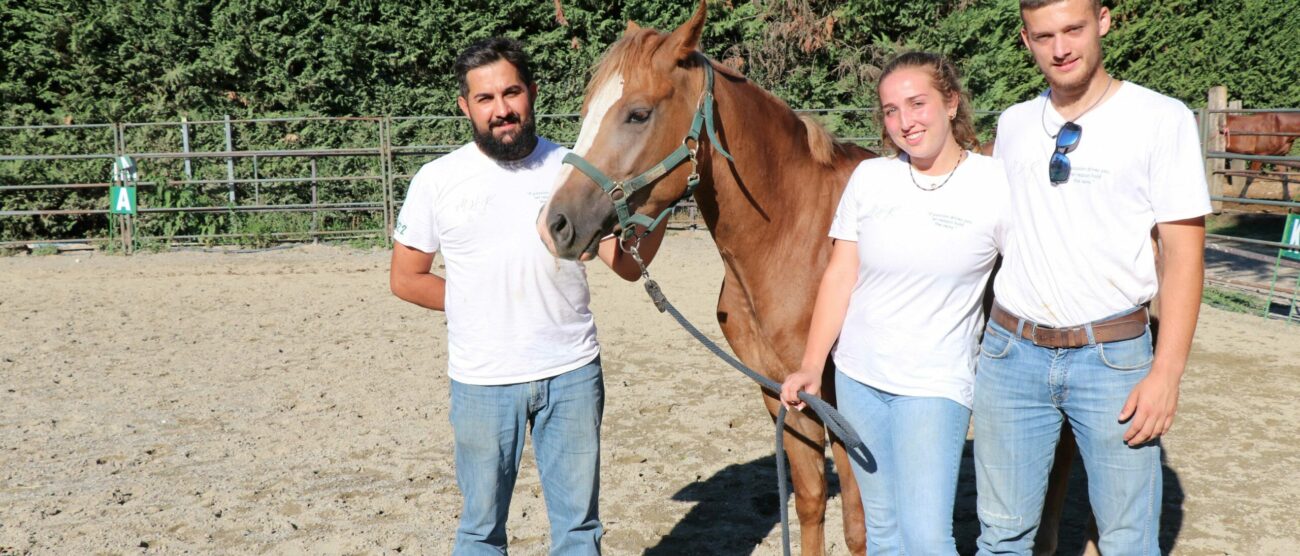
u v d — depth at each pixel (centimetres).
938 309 216
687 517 358
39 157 1040
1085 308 211
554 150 248
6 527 344
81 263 962
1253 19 1373
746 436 448
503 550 255
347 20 1214
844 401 229
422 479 395
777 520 354
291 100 1196
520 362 238
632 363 586
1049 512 299
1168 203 200
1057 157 210
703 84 250
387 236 1087
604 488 387
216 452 426
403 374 557
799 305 271
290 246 1078
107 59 1153
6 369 559
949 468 213
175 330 666
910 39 1292
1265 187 1282
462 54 233
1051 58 206
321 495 378
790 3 1265
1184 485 383
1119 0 1415
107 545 331
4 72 1152
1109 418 212
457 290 241
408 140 1222
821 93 1291
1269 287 764
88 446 432
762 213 268
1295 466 403
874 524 225
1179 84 1410
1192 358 590
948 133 215
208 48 1166
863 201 225
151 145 1120
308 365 576
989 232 214
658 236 268
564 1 1273
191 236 1055
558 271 237
